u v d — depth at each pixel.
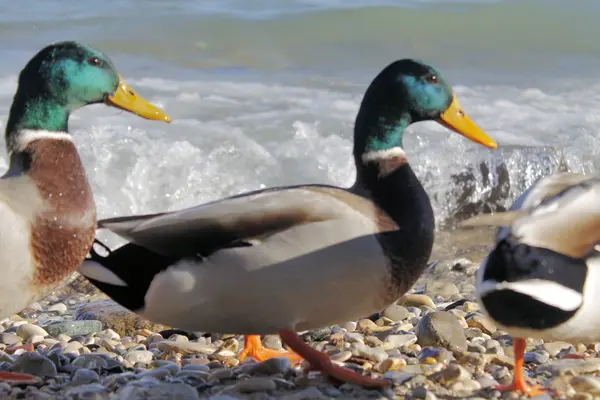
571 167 18.52
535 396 8.38
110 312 11.67
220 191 16.95
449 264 14.74
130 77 21.08
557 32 26.19
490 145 9.44
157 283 8.58
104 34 23.56
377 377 8.91
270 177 17.30
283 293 8.40
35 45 22.55
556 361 9.42
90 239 8.92
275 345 10.59
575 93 21.92
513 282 7.34
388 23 25.78
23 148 8.92
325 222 8.38
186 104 19.34
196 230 8.47
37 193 8.66
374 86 9.30
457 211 17.78
